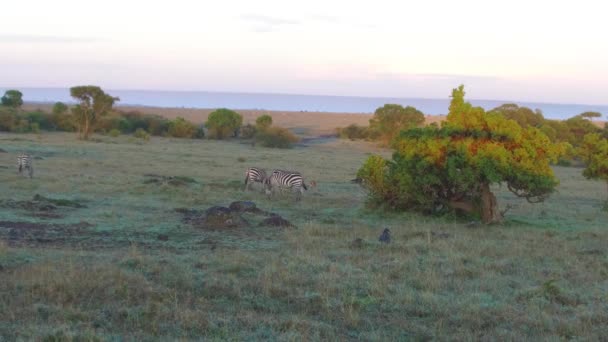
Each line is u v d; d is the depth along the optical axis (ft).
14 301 28.58
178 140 233.76
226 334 25.70
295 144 241.76
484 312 30.12
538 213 76.23
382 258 43.19
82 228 49.83
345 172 129.08
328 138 287.28
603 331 27.68
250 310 29.66
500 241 52.65
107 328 25.99
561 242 52.85
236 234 51.13
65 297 29.71
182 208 62.49
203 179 99.86
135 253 39.83
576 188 119.44
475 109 66.54
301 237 50.01
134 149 161.68
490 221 64.59
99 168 106.83
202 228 52.85
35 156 119.96
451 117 67.00
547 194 68.23
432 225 61.72
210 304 30.27
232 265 37.96
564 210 80.94
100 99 205.57
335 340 25.48
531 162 64.23
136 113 279.08
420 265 41.29
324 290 33.40
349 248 46.57
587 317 29.71
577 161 216.13
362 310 30.45
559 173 164.35
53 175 89.04
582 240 54.34
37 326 25.14
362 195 89.04
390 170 70.33
